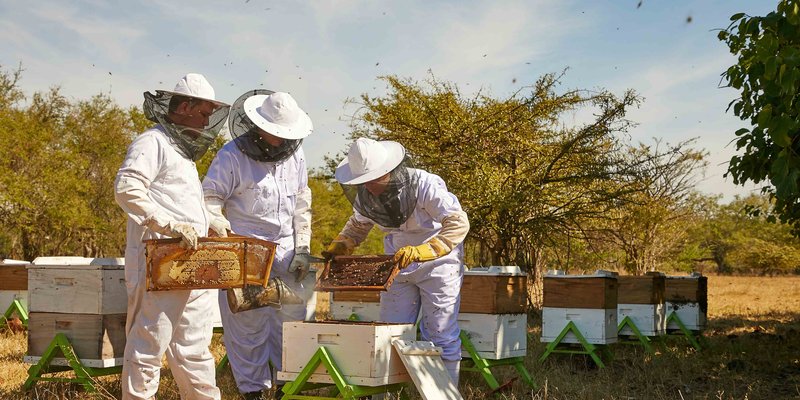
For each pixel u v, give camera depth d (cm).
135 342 466
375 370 438
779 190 583
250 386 604
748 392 652
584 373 780
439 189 552
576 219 1447
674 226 2195
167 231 443
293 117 579
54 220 2506
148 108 473
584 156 1394
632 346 1019
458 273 567
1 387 632
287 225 625
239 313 599
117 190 453
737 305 1948
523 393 645
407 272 562
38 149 2411
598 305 793
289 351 464
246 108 570
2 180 2195
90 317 584
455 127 1396
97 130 2892
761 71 629
